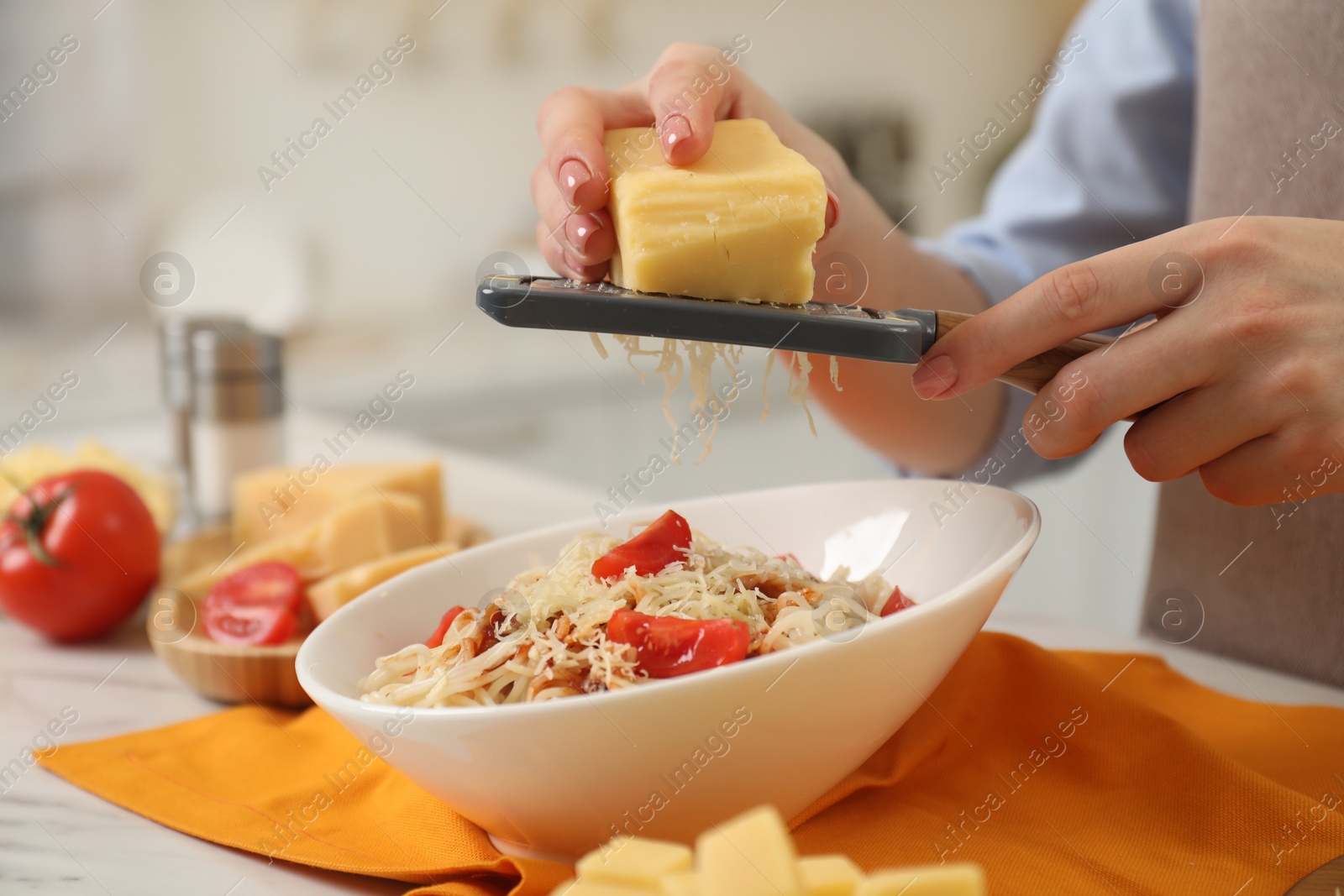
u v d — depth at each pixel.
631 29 3.25
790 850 0.43
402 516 1.21
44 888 0.67
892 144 3.30
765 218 0.71
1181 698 0.90
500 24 3.10
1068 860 0.64
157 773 0.83
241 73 2.92
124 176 2.88
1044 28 3.43
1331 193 1.05
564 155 0.76
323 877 0.69
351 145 3.01
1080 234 1.51
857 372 1.27
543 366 3.09
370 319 3.07
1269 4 1.06
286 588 1.02
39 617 1.13
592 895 0.44
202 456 1.54
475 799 0.63
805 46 3.24
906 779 0.75
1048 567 2.89
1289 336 0.69
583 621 0.69
